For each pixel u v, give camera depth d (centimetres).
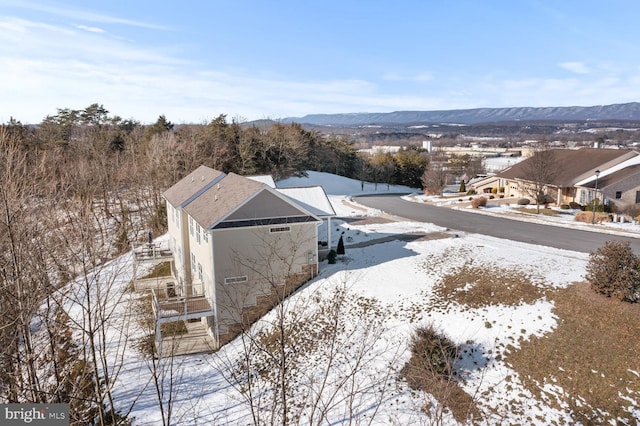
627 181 3762
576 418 1395
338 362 1775
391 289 2209
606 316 1745
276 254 2056
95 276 1345
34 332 1702
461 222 3656
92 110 7938
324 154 7981
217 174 2872
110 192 4444
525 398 1488
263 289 2261
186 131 6450
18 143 2895
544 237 2984
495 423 1409
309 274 2403
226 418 1545
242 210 2208
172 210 3005
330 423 1463
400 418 1455
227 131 6575
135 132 6844
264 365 1842
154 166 4606
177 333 2238
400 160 8331
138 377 1795
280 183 6556
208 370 1880
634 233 3017
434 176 6134
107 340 2077
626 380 1480
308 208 2569
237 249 2208
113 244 3095
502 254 2520
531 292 1981
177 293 2514
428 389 1552
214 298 2158
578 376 1527
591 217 3438
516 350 1677
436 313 1955
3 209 1471
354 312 2064
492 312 1892
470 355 1691
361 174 7975
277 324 2075
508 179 4919
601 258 1911
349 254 2717
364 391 1597
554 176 4244
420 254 2638
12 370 1341
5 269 1409
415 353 1631
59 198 2464
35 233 1684
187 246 2684
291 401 1596
